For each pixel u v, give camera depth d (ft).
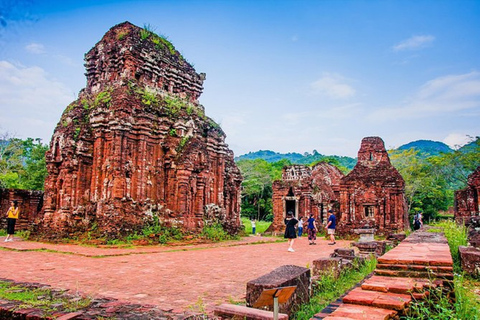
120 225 59.82
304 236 113.60
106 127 66.64
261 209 219.00
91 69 79.20
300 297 21.79
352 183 106.01
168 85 79.41
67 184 66.28
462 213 86.89
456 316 17.92
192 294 25.66
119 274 33.22
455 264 33.42
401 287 19.27
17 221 82.74
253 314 16.40
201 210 73.61
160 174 70.03
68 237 61.05
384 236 98.84
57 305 20.88
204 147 75.51
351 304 17.94
